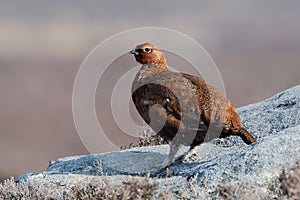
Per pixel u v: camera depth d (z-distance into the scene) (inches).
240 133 1021.8
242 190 836.6
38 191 998.4
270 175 879.1
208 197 869.8
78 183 1028.5
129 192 814.5
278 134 1001.5
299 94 1316.4
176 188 912.9
